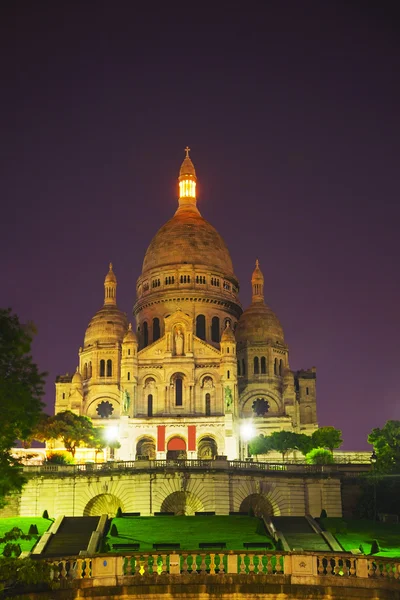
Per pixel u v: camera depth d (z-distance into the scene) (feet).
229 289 568.41
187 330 511.40
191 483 325.21
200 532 266.98
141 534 263.70
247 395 534.37
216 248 574.97
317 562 173.58
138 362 505.25
